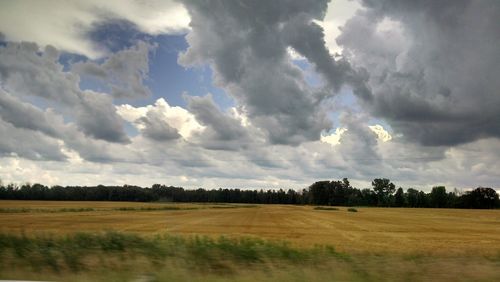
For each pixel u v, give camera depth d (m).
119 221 71.88
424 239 48.56
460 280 11.53
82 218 78.81
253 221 80.38
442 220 98.00
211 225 66.06
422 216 118.50
